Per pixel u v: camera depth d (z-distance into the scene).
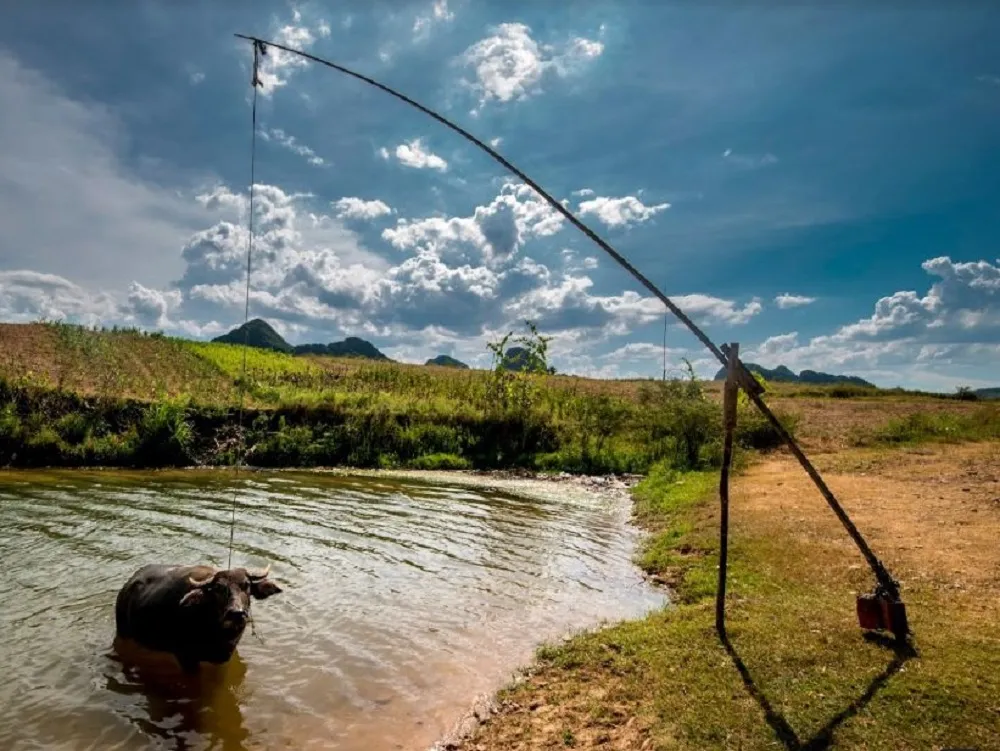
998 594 9.25
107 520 14.88
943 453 22.84
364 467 26.33
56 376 28.78
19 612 9.52
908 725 6.01
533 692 7.39
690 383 27.89
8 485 18.97
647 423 28.48
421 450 27.88
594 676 7.61
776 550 12.17
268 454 25.95
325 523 15.60
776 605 9.29
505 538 15.05
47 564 11.64
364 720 6.95
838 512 7.78
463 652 8.67
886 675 6.87
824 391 57.00
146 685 7.59
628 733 6.32
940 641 7.60
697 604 9.95
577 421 30.34
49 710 6.98
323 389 34.00
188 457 24.83
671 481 21.73
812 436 28.80
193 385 31.52
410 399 31.84
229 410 27.14
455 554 13.48
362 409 28.89
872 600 7.69
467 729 6.77
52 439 23.38
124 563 11.84
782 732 6.03
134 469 23.34
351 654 8.52
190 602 7.36
